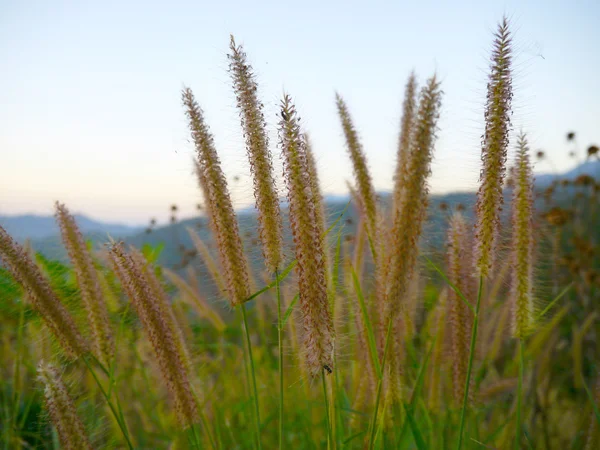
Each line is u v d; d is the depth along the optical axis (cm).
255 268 34
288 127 25
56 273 41
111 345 35
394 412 36
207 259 42
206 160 29
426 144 27
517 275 32
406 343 40
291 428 50
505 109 26
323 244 31
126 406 46
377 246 33
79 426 28
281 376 30
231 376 53
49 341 37
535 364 45
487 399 44
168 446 49
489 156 27
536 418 44
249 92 27
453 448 39
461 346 35
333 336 27
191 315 65
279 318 29
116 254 32
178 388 32
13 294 43
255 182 28
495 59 26
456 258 34
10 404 49
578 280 56
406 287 29
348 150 34
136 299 32
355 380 39
